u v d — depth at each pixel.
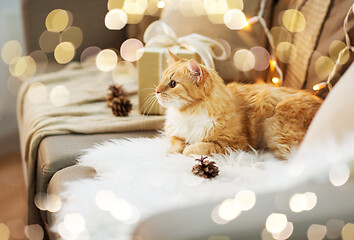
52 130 1.42
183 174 1.12
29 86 1.81
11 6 2.44
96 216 1.00
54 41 2.05
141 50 1.48
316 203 0.83
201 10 1.61
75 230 0.98
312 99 1.24
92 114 1.56
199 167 1.12
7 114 2.50
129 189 1.07
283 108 1.23
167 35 1.57
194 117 1.22
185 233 0.79
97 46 2.14
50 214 1.21
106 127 1.43
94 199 1.05
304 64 1.39
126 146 1.28
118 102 1.53
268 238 0.80
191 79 1.20
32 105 1.64
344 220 0.82
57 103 1.63
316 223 0.82
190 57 1.42
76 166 1.25
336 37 1.32
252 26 1.55
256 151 1.21
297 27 1.48
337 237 0.82
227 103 1.23
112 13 2.06
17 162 2.38
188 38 1.51
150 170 1.15
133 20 2.05
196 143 1.22
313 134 0.98
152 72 1.49
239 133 1.23
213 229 0.79
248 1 1.57
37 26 2.01
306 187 0.85
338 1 1.34
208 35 1.58
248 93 1.28
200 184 1.08
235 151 1.21
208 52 1.45
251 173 1.11
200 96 1.20
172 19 1.67
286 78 1.49
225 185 1.07
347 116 0.94
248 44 1.55
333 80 1.30
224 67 1.54
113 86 1.59
